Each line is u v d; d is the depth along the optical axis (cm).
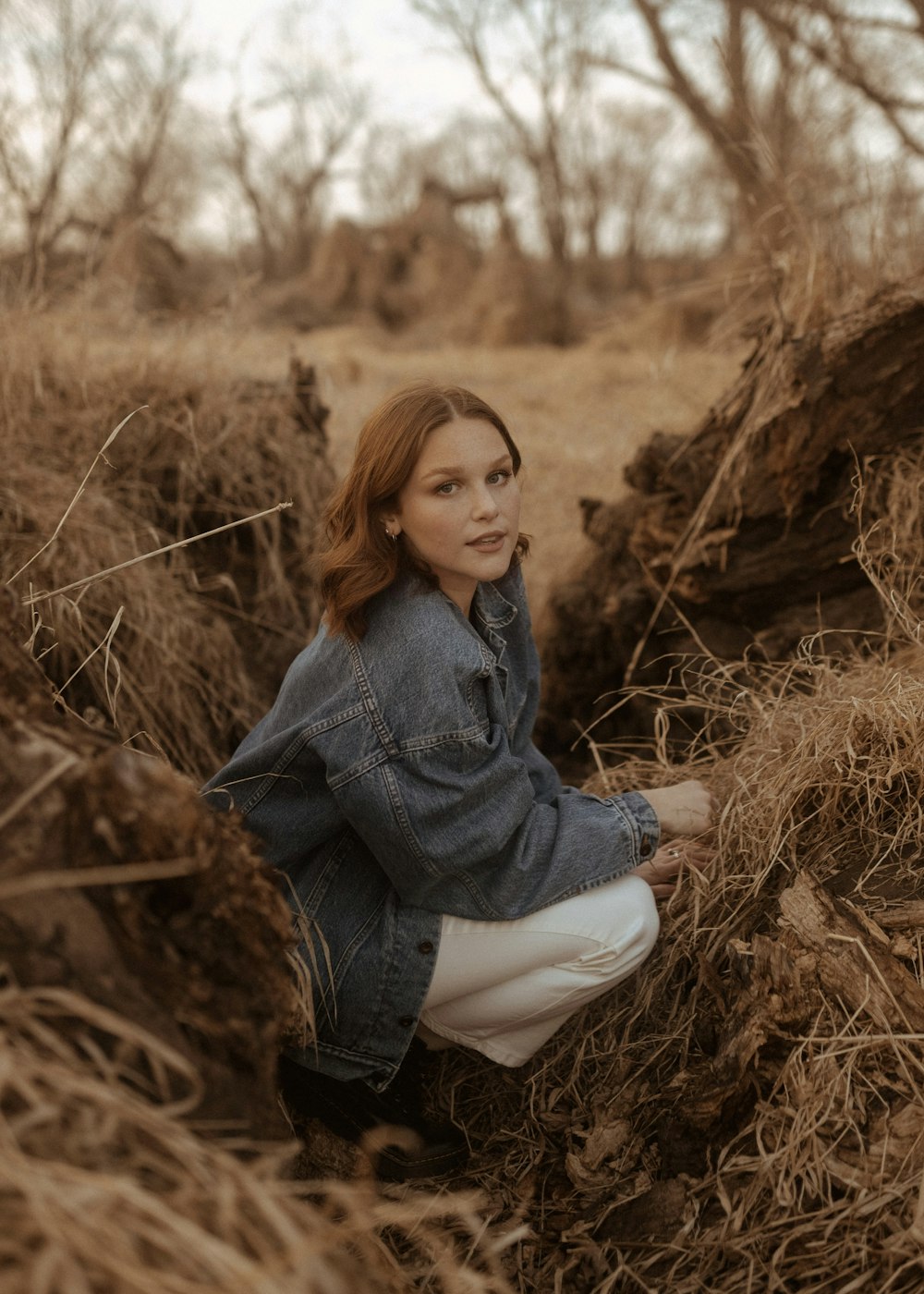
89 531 292
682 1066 184
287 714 191
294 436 361
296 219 3828
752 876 203
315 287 3012
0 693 136
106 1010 118
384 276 3036
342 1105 185
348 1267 120
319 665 185
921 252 333
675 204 2958
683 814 204
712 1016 184
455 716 172
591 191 3388
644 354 1106
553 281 2125
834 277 335
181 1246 100
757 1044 164
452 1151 187
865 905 182
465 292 2900
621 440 541
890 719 205
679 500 320
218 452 341
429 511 176
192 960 130
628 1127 179
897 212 345
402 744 173
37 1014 113
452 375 1144
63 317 355
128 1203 99
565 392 953
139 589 292
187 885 130
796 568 298
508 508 182
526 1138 189
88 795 123
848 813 205
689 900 209
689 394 472
